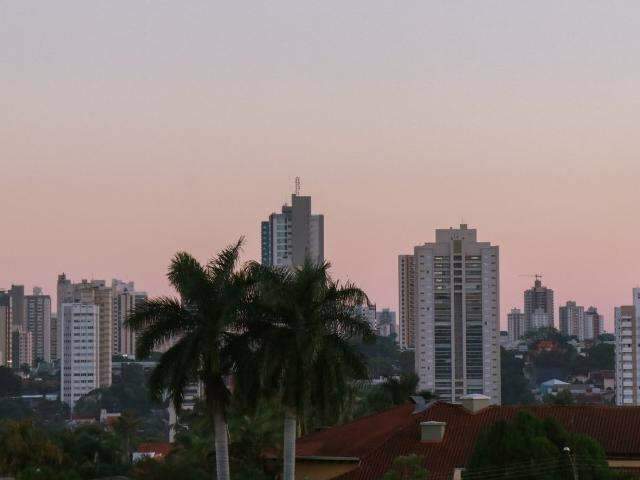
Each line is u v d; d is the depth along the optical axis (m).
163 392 149.38
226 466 149.38
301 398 146.75
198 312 149.00
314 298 149.00
